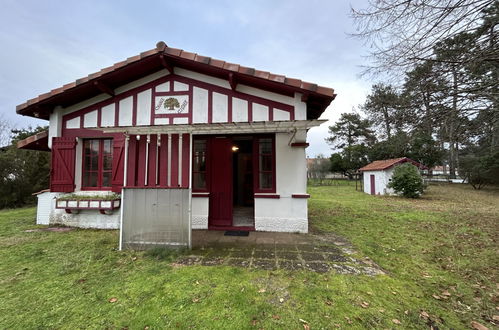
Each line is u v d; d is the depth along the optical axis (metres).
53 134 5.27
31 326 1.79
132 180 4.27
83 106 5.28
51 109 5.30
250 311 1.98
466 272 2.91
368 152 24.27
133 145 4.31
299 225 4.70
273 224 4.76
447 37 3.43
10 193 10.34
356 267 2.97
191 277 2.64
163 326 1.79
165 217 3.67
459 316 2.01
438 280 2.67
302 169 4.71
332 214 7.08
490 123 4.00
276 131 4.57
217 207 5.01
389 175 14.26
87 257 3.26
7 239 4.16
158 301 2.14
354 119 29.69
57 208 5.02
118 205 4.95
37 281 2.53
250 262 3.11
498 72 3.62
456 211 7.79
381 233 4.79
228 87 4.86
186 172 3.86
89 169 5.41
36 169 11.24
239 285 2.45
